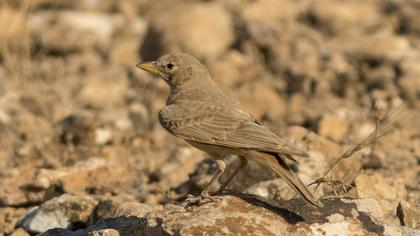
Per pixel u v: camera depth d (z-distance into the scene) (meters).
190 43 20.08
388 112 16.48
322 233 8.94
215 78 18.95
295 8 22.05
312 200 8.73
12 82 18.78
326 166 11.92
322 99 17.95
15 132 15.93
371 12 21.89
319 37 20.72
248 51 20.19
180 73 10.77
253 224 8.75
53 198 12.09
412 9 21.67
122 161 14.20
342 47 19.78
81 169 12.95
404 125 15.48
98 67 20.64
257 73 19.39
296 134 13.50
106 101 18.09
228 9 22.02
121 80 19.22
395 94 17.42
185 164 13.81
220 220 8.74
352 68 18.75
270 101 17.88
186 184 12.81
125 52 21.20
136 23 23.03
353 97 18.05
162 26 20.58
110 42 22.12
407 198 11.81
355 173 11.81
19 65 19.53
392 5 22.09
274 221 8.89
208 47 20.08
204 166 12.69
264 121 16.64
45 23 22.61
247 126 9.55
